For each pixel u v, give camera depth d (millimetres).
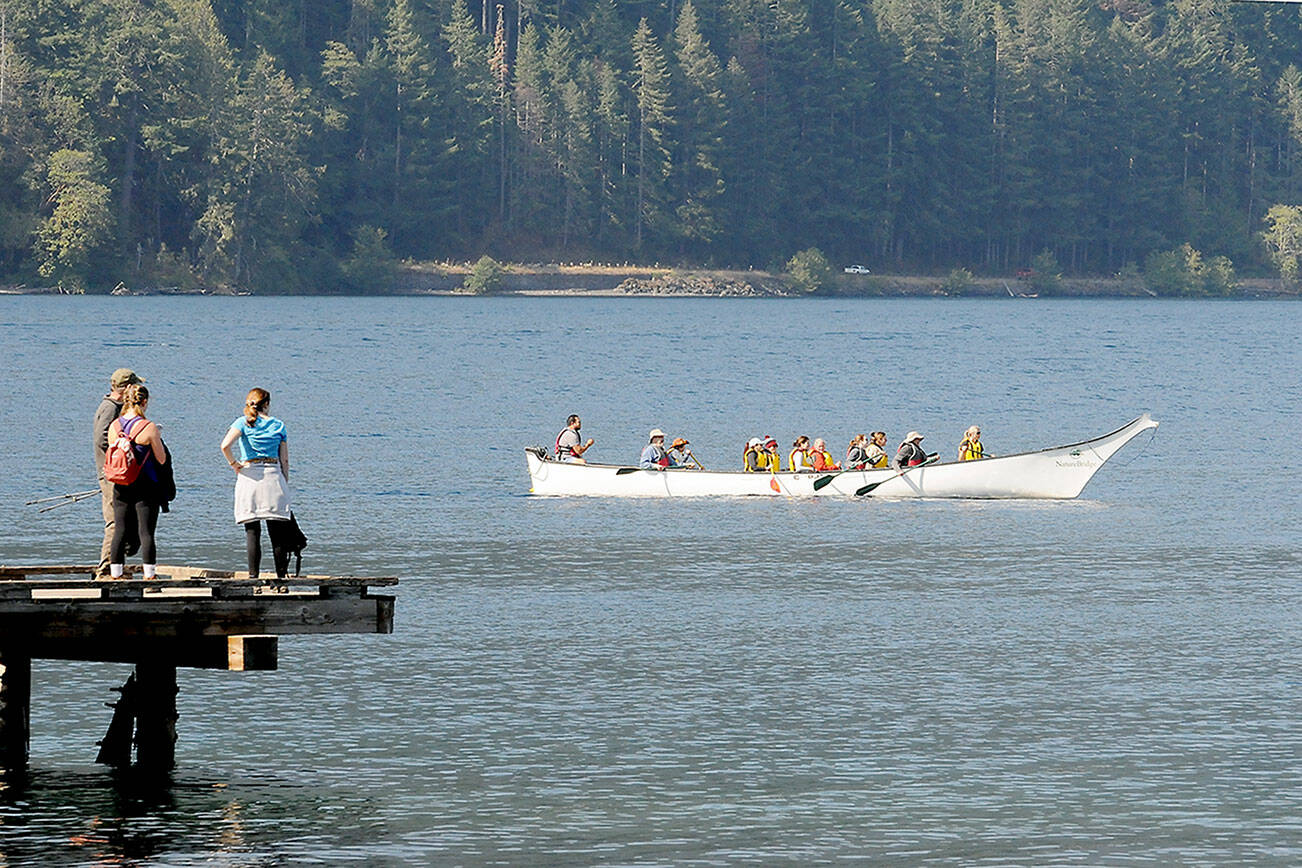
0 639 65812
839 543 132750
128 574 71875
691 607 104562
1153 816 65188
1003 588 112375
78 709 79562
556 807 65812
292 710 79438
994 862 60438
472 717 78188
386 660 89250
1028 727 77062
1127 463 196875
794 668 88062
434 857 60562
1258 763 71750
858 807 66062
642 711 79500
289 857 60406
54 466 175875
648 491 162375
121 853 60594
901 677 86438
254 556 72125
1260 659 90625
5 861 59594
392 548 128125
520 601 106188
